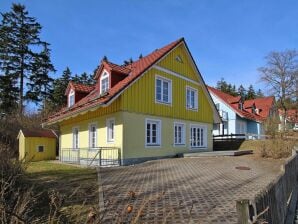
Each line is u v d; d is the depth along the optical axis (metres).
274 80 51.31
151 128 19.81
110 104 17.23
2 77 42.22
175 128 21.94
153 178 11.95
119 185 10.35
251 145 27.62
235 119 38.91
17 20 44.88
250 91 99.81
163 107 20.80
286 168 9.52
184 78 23.22
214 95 40.84
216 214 6.72
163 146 20.52
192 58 23.58
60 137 26.61
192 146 23.55
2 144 7.36
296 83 49.69
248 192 8.98
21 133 25.14
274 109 52.72
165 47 22.30
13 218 3.66
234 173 13.04
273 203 5.74
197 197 8.42
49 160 24.75
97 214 4.25
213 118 26.84
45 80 46.41
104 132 19.48
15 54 43.69
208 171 13.71
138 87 18.89
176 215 6.69
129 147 17.97
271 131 29.86
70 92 26.47
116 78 19.81
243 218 3.54
